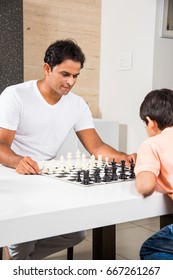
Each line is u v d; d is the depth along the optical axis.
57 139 1.96
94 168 1.70
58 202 1.08
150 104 1.38
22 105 1.83
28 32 3.42
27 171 1.52
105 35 3.77
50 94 1.86
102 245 1.30
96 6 3.76
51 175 1.51
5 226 0.91
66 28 3.62
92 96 3.86
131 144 3.54
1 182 1.36
